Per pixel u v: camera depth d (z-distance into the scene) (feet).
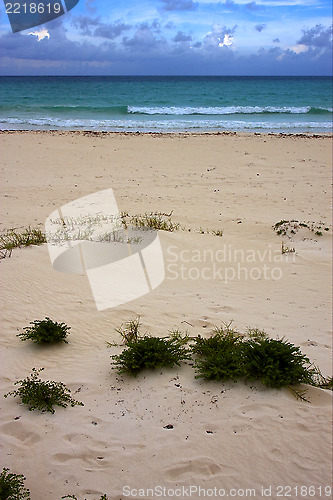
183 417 13.52
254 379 15.55
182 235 34.40
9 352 17.35
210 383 15.34
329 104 159.22
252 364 15.57
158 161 64.59
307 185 53.93
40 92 202.69
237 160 66.18
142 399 14.37
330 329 21.07
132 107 131.44
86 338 18.83
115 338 18.85
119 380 15.48
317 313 23.06
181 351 16.85
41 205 43.11
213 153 70.28
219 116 123.85
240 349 16.61
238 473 11.66
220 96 186.50
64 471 11.41
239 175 57.88
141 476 11.39
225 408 13.99
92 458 11.87
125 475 11.39
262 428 13.19
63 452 11.99
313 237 36.40
